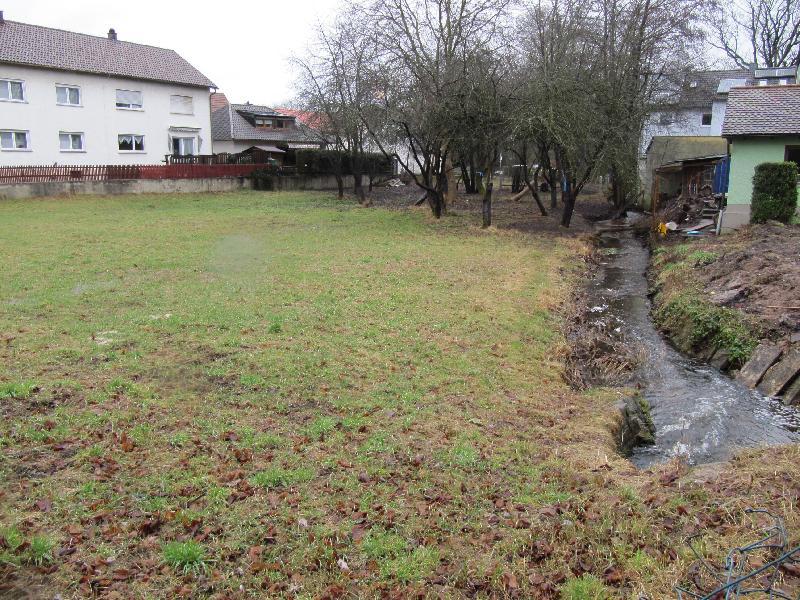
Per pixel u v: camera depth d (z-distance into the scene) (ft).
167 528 16.34
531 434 23.77
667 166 96.94
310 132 133.28
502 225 85.05
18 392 23.80
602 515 17.44
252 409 24.16
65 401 23.63
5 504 16.93
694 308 41.22
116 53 124.06
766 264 46.68
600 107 79.66
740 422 28.68
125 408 23.32
